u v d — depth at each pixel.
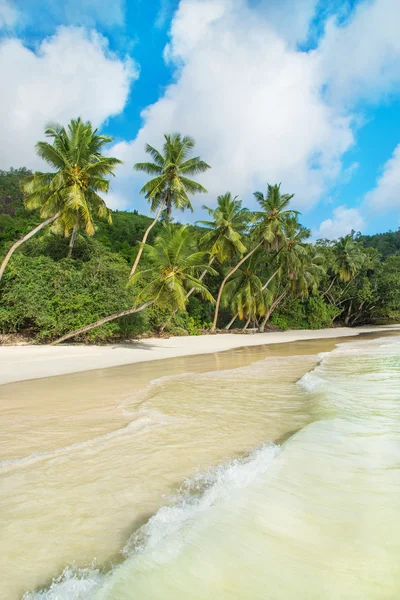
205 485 3.88
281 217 35.34
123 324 24.00
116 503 3.55
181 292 20.47
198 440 5.36
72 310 21.62
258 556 2.61
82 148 20.36
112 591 2.32
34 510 3.44
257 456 4.53
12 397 8.52
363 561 2.52
